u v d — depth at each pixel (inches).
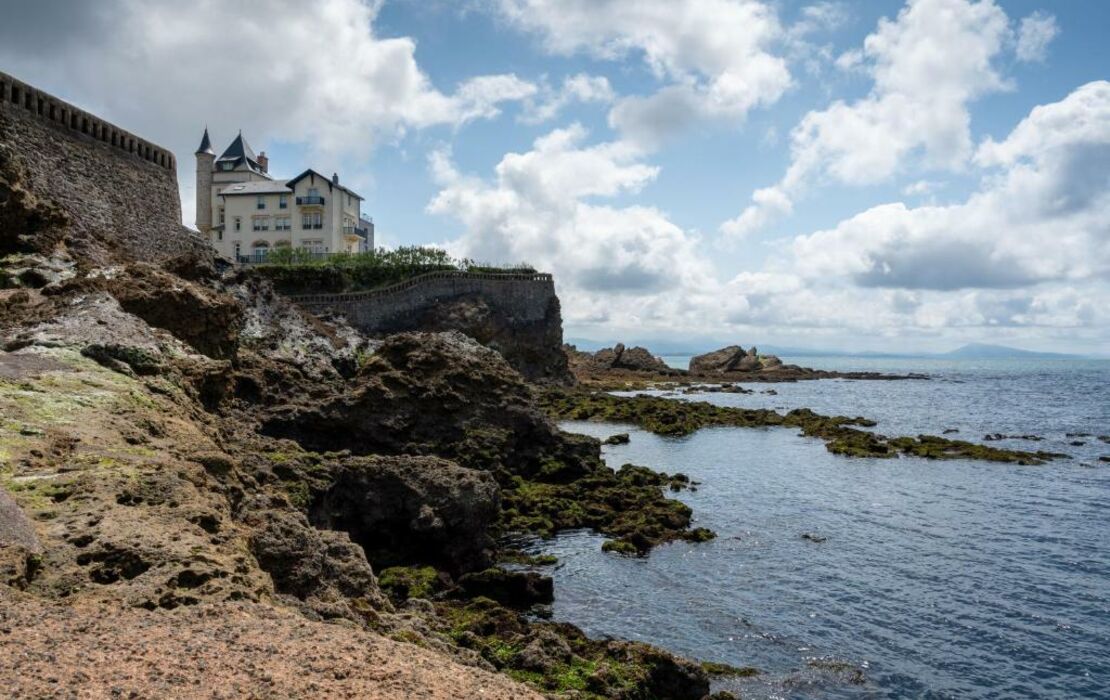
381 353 1590.8
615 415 2829.7
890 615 920.9
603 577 1046.4
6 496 488.7
